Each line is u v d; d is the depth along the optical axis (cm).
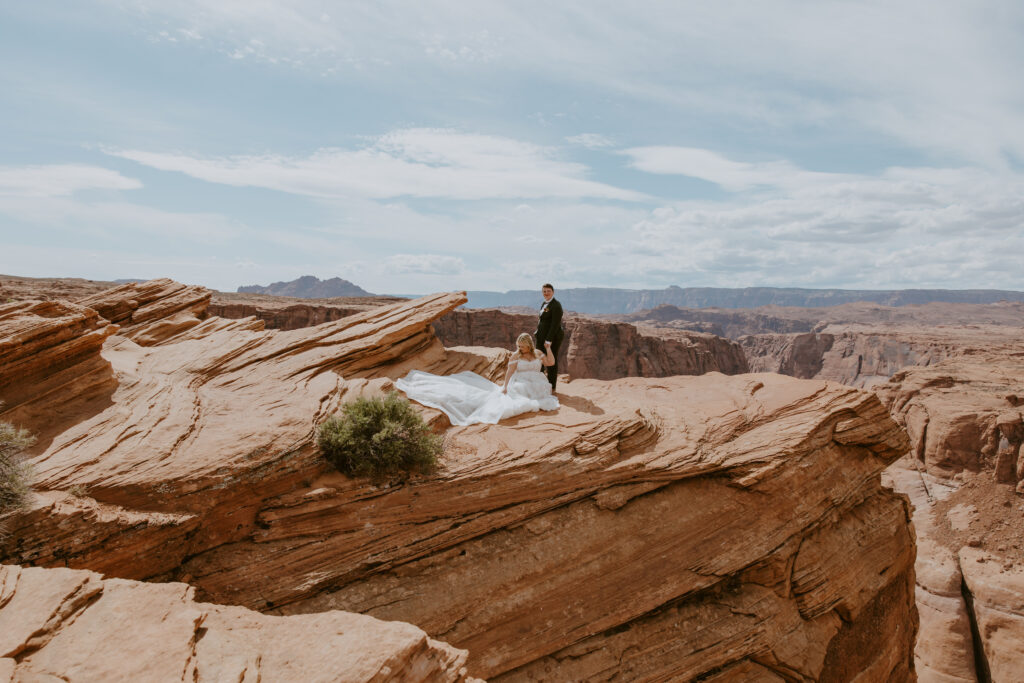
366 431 1004
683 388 1612
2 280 5694
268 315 6788
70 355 998
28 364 943
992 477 5022
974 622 3484
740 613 1072
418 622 884
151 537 789
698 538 1111
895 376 7881
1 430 744
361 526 933
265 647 477
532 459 1085
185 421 966
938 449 5500
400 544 941
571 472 1091
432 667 479
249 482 884
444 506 991
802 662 1077
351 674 432
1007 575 3600
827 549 1206
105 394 1032
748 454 1215
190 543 842
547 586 990
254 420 1006
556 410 1316
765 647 1048
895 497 1407
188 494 833
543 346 1457
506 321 9281
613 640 995
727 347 14638
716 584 1091
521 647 930
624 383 1675
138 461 849
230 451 903
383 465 991
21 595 480
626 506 1127
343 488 952
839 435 1330
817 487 1241
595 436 1182
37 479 775
